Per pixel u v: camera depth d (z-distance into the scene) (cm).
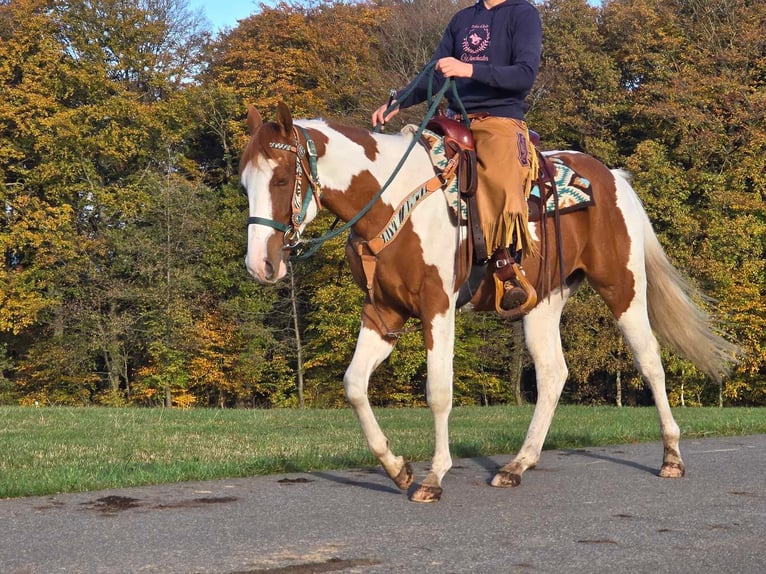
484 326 3006
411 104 618
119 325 2967
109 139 3098
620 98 3055
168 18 3488
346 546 418
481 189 546
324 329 2948
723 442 846
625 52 3228
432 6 2958
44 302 2928
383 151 527
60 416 1330
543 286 606
